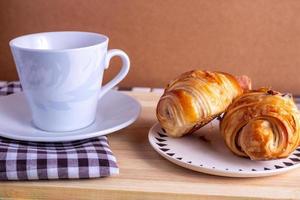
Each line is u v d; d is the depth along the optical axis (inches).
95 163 19.1
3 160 18.9
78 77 20.8
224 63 31.8
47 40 22.9
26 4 31.1
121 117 22.7
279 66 31.7
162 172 19.6
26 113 23.5
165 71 32.2
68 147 20.6
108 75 32.5
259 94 20.1
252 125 19.0
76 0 31.0
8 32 31.7
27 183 18.9
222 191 18.3
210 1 30.7
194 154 20.2
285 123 18.8
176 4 30.8
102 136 21.5
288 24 30.9
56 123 21.5
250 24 31.0
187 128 20.9
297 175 19.4
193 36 31.4
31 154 19.4
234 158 20.0
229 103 21.1
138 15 31.1
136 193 18.4
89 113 22.0
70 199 18.7
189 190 18.3
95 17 31.3
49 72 20.4
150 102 26.5
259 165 19.4
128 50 31.9
